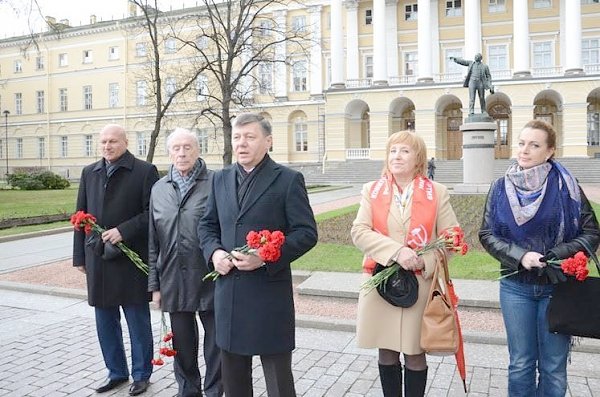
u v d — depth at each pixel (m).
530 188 3.50
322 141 47.75
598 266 3.40
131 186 4.73
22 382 4.87
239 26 26.84
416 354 3.46
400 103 44.41
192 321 4.36
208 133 50.00
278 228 3.42
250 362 3.57
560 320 3.30
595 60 41.69
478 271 8.18
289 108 48.62
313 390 4.60
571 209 3.43
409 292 3.44
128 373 4.86
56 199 25.83
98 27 56.62
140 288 4.68
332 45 45.03
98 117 57.66
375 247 3.46
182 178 4.39
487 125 22.56
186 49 46.69
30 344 5.93
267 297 3.33
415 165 3.64
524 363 3.56
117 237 4.52
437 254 3.46
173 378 4.95
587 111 40.62
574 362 5.07
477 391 4.50
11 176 36.19
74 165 59.47
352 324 6.21
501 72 41.66
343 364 5.20
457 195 21.02
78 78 58.88
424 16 42.75
